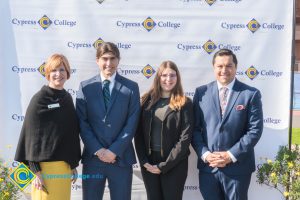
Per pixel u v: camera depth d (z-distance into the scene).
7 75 3.71
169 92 3.15
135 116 3.08
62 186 2.92
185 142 3.01
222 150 3.07
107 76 3.13
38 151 2.82
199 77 3.72
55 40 3.69
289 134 3.71
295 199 3.29
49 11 3.67
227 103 3.10
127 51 3.70
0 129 3.74
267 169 3.44
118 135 3.07
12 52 3.70
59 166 2.89
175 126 3.04
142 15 3.67
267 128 3.74
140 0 3.66
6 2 3.66
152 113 3.11
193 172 3.76
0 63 3.70
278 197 3.79
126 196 3.12
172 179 3.08
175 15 3.68
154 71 3.72
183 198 3.79
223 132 3.07
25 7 3.66
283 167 3.40
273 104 3.72
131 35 3.69
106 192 3.86
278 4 3.64
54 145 2.82
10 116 3.74
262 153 3.76
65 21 3.67
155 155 3.09
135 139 3.22
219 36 3.69
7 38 3.69
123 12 3.67
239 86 3.14
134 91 3.12
